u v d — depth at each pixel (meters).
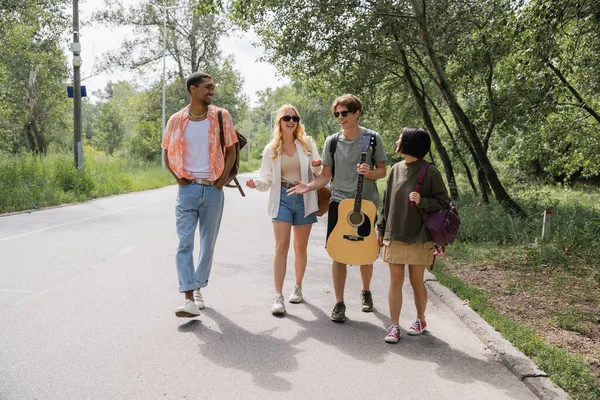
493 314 4.73
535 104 12.09
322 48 12.98
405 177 4.25
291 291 5.77
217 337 4.18
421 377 3.54
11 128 34.78
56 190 15.57
